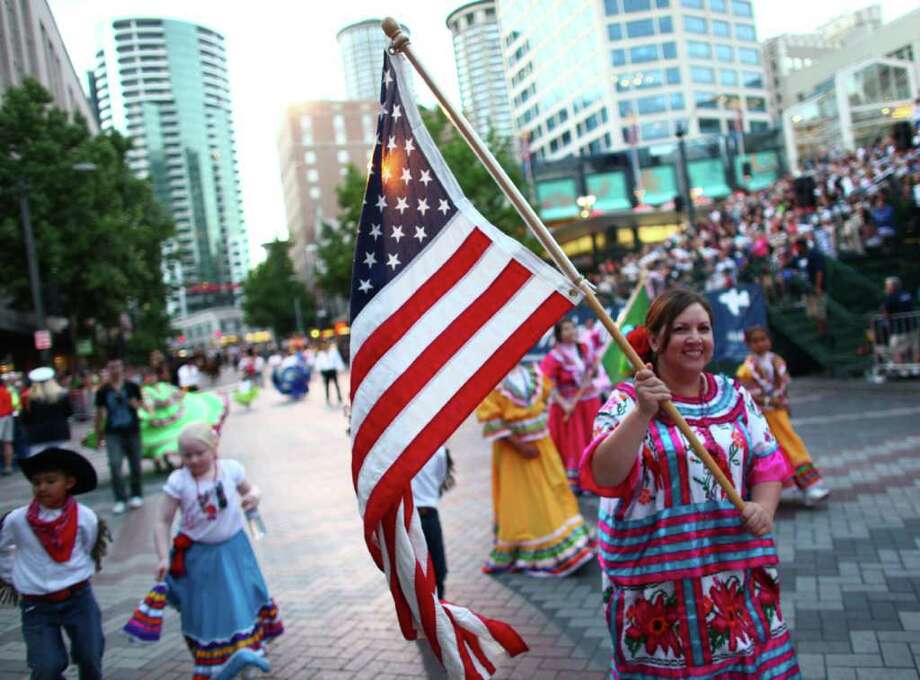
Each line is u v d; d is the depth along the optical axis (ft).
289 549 24.31
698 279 68.64
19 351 121.80
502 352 9.43
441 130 121.19
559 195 158.71
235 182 585.22
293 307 283.79
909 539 18.42
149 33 542.16
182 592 13.94
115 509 32.60
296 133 378.32
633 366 8.55
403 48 9.90
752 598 8.68
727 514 8.61
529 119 297.53
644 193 160.66
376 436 9.48
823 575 16.78
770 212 80.48
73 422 86.84
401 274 10.14
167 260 130.93
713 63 254.68
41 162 82.84
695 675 8.26
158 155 540.93
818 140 141.38
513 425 18.98
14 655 17.21
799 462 22.22
